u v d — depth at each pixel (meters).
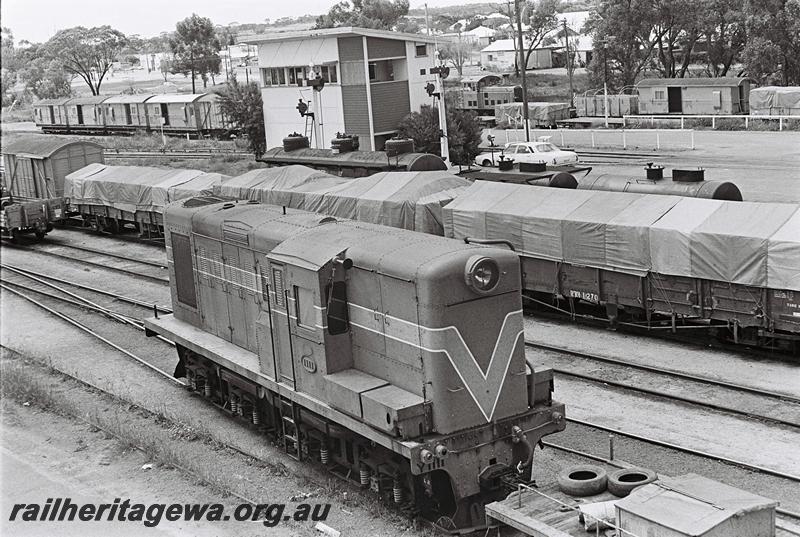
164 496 14.72
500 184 26.41
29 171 43.25
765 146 47.72
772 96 57.25
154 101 77.00
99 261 34.94
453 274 12.26
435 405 12.38
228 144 67.38
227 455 16.25
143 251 36.19
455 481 12.35
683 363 19.55
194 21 114.69
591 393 18.11
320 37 49.91
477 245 13.06
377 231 14.48
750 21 64.38
